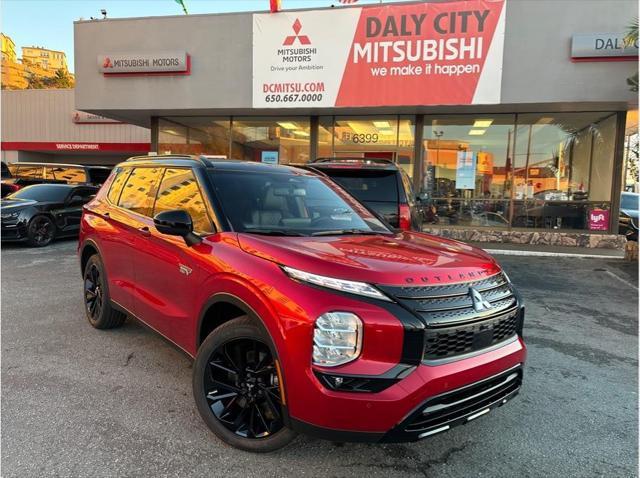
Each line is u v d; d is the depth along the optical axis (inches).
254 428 108.7
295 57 442.9
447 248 125.1
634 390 148.3
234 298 107.7
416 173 490.9
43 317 205.9
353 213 154.4
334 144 509.0
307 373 91.3
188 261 126.0
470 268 108.2
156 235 143.5
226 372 114.5
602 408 135.9
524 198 482.0
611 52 388.5
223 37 455.2
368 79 432.5
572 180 472.7
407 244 125.6
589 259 396.5
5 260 344.8
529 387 149.6
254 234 120.6
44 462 102.6
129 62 465.4
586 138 469.4
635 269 353.4
